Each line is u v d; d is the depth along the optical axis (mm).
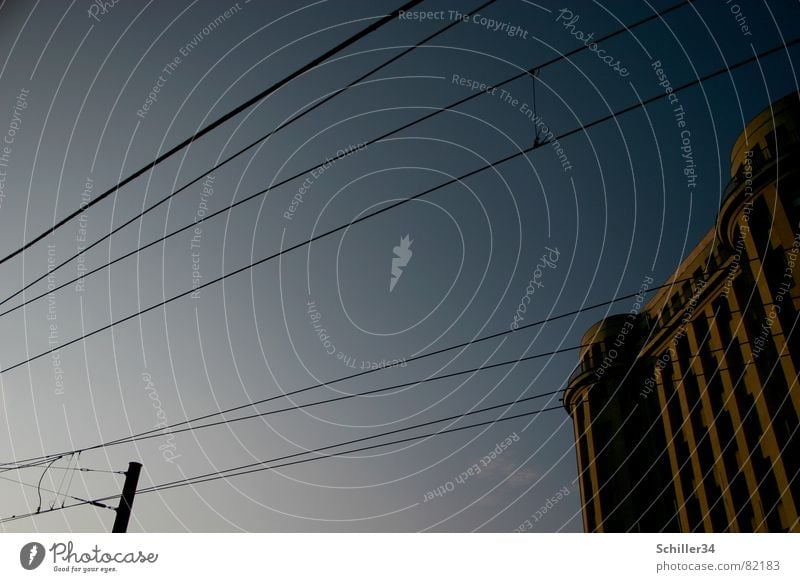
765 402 12859
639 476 13984
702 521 14000
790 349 12070
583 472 14086
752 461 13438
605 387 14078
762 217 12109
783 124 11461
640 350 14070
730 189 12203
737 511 13547
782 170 11492
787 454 12656
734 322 12914
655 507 13969
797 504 12508
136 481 9070
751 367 12836
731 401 13633
